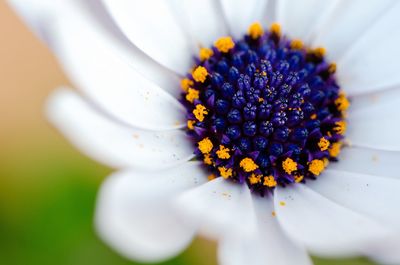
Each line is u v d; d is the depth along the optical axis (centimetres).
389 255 5
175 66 6
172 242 5
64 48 5
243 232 5
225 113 6
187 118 6
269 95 6
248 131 6
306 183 6
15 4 5
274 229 6
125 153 6
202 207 5
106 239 6
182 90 6
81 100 5
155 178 6
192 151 6
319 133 6
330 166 6
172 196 6
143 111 6
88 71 5
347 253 5
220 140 6
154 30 6
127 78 6
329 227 6
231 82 6
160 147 6
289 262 6
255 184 6
